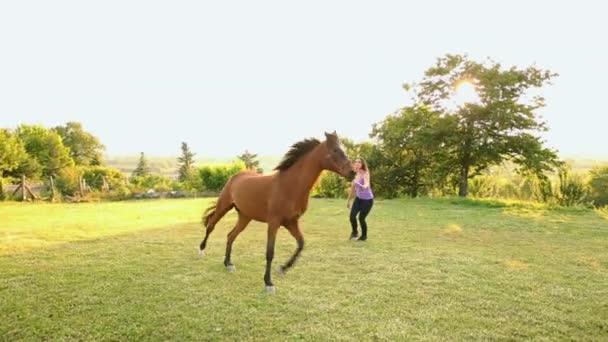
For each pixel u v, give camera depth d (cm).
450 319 424
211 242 789
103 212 1273
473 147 1662
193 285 527
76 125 5688
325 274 577
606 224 1020
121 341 377
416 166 2058
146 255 681
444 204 1482
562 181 1535
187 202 1655
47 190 2186
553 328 405
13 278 548
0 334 388
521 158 1691
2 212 1266
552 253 709
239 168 2300
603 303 471
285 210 514
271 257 512
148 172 6003
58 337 383
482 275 574
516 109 1619
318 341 375
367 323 413
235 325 407
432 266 620
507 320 423
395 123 1972
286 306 456
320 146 512
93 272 578
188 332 392
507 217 1140
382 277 563
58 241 794
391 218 1121
